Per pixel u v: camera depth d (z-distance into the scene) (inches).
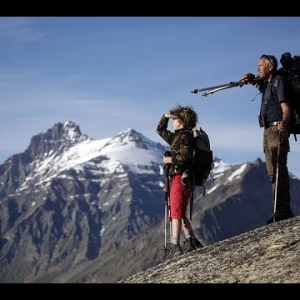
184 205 517.7
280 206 552.4
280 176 552.4
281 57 556.4
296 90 544.7
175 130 529.7
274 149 554.9
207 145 520.1
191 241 517.0
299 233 449.1
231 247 465.7
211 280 404.5
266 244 442.0
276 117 554.9
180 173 517.3
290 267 386.9
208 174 522.3
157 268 482.0
